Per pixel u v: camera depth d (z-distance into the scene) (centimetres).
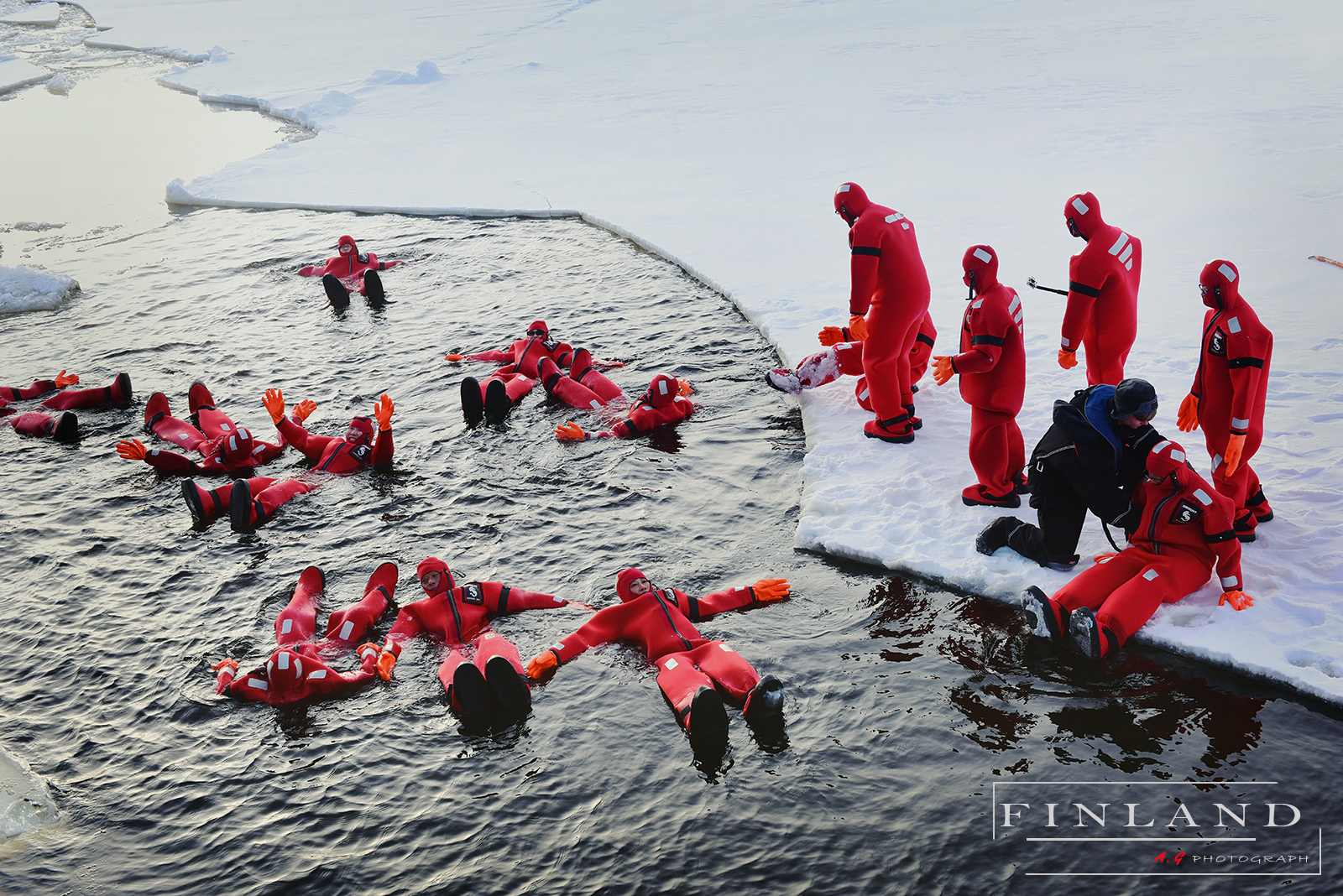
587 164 1881
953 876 420
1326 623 538
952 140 1794
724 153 1866
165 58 3822
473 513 757
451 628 602
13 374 1116
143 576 703
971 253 666
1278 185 1365
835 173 1666
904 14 3356
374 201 1755
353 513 769
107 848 468
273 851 460
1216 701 507
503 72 2905
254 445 868
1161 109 1856
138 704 570
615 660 575
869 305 788
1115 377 733
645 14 3891
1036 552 621
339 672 581
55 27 4972
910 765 482
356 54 3453
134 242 1628
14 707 574
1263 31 2556
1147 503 563
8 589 698
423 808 479
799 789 472
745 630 595
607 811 468
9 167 2239
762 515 735
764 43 3039
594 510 752
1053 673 539
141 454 841
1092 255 696
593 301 1220
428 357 1084
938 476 756
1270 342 575
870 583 639
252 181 1948
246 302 1305
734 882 424
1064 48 2570
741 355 1033
